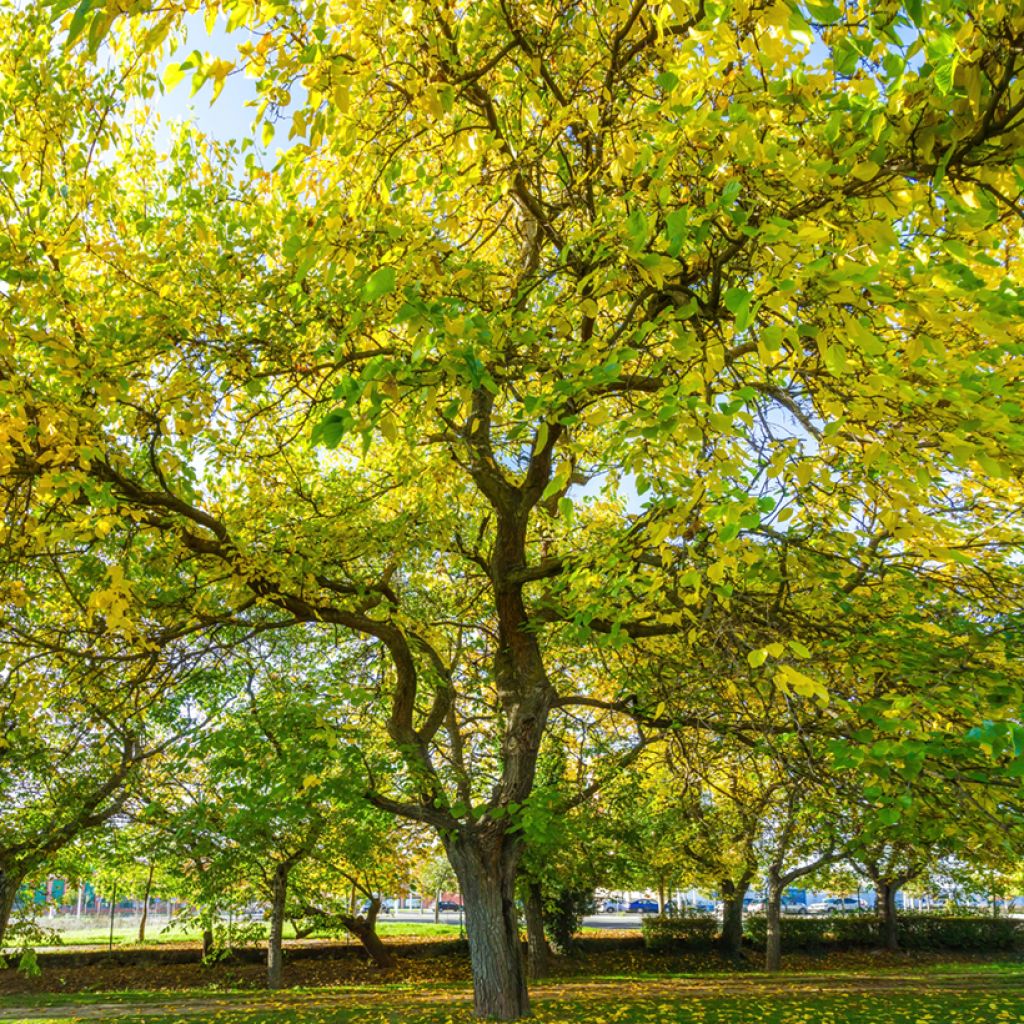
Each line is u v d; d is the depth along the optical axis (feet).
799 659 16.06
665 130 13.78
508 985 28.35
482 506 34.99
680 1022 34.58
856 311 11.65
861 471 15.60
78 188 21.67
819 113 12.53
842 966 72.69
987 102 10.52
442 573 39.29
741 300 9.01
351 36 14.19
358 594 28.84
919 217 13.11
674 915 84.99
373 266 15.14
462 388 12.00
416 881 75.00
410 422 13.05
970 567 19.43
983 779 13.55
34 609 25.30
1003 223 14.32
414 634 33.78
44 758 36.14
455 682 42.29
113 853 48.26
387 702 38.47
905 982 54.49
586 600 20.30
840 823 25.13
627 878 65.72
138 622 25.13
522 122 20.48
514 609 29.19
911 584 19.07
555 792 25.80
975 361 13.38
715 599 17.66
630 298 16.84
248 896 58.49
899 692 15.75
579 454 27.25
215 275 23.94
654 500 18.29
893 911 80.02
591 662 36.32
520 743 28.55
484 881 28.99
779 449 13.16
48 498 19.21
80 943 83.35
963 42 10.44
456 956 74.74
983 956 79.97
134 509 22.34
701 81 12.98
